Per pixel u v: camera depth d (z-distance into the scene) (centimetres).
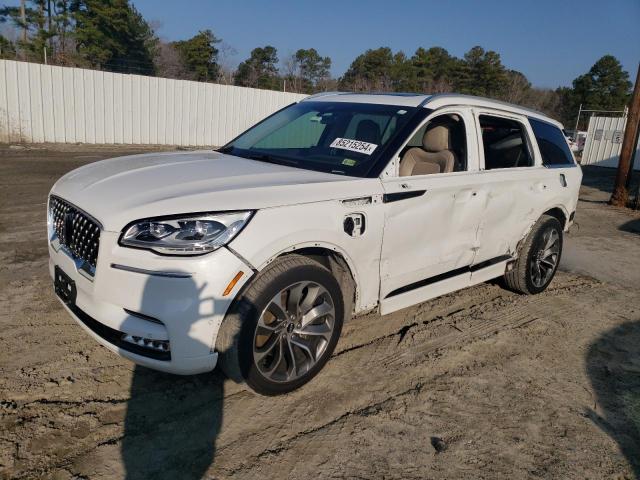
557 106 6262
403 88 5322
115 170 345
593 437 308
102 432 279
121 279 270
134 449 269
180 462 263
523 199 473
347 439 289
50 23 3812
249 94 2073
